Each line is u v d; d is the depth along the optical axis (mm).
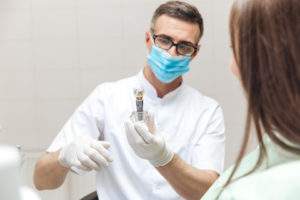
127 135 1409
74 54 2527
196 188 1441
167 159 1398
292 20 680
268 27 690
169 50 1596
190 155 1700
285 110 688
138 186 1640
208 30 2498
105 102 1729
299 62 679
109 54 2525
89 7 2502
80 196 2516
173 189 1567
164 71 1614
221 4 2482
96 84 2537
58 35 2520
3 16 2510
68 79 2539
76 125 1700
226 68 2508
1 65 2537
